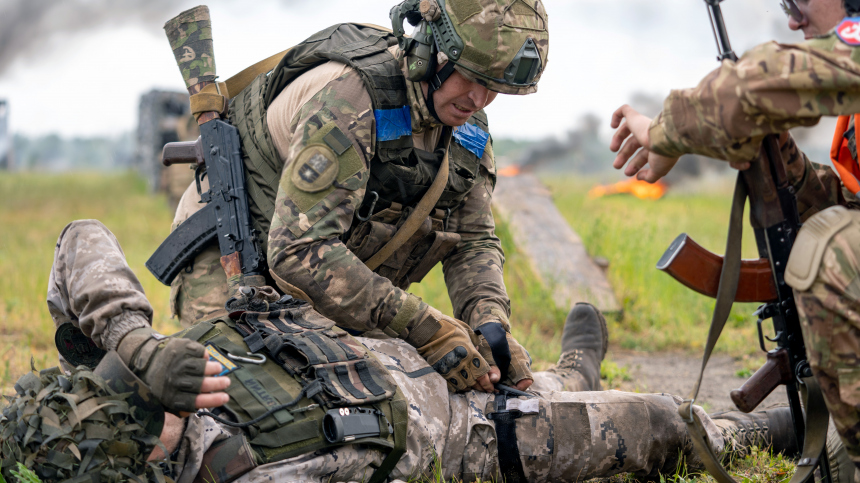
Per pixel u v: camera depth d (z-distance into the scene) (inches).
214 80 98.3
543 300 197.2
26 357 145.5
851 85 57.9
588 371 114.0
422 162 91.6
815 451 70.0
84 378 63.4
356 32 94.7
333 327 81.7
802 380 70.2
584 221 306.0
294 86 91.4
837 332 62.3
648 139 67.4
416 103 88.9
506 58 84.6
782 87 59.0
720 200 581.6
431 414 80.7
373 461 74.3
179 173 493.7
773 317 71.1
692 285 69.7
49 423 61.4
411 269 99.7
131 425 63.0
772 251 68.1
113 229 404.8
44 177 812.6
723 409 124.6
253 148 93.8
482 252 103.6
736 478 85.9
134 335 66.8
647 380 146.1
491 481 83.7
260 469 67.6
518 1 86.0
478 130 101.0
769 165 66.6
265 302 79.2
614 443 82.0
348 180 84.3
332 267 82.7
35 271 235.8
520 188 255.6
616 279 217.0
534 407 82.3
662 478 85.3
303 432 69.6
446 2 83.7
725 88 61.3
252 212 94.3
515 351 91.1
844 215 63.4
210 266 97.3
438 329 84.7
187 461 68.3
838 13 62.7
